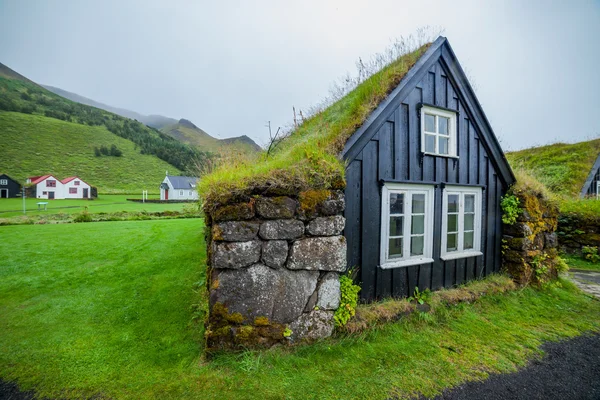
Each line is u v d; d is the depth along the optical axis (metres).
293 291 3.62
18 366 3.34
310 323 3.68
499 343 4.00
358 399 2.88
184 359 3.45
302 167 3.87
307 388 3.00
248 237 3.45
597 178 16.64
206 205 3.60
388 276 4.72
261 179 3.62
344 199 4.17
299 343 3.61
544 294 5.75
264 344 3.48
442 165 5.38
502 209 6.18
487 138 5.93
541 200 6.40
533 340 4.12
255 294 3.47
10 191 51.88
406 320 4.37
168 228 10.92
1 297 5.14
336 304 3.84
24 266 6.53
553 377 3.31
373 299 4.57
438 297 4.91
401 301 4.62
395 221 4.92
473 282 5.64
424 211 5.16
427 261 5.06
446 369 3.40
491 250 6.04
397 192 4.83
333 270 3.81
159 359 3.46
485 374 3.33
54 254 7.36
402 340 3.93
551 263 6.36
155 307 4.78
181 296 5.12
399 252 4.95
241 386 3.01
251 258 3.46
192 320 4.37
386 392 3.00
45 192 53.00
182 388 2.98
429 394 2.99
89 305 4.86
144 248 7.89
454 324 4.43
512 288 5.71
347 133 4.39
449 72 5.50
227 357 3.34
